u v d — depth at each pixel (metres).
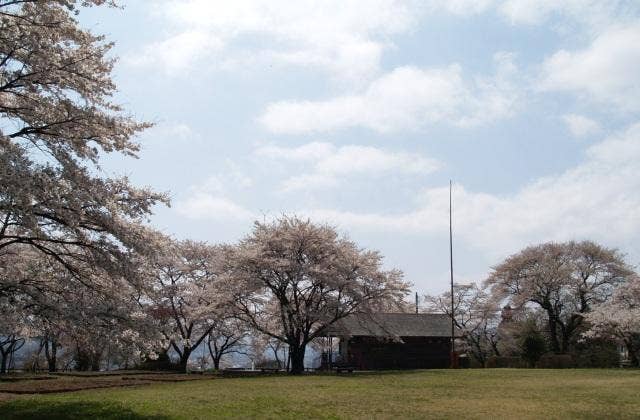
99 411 16.02
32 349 50.06
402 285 40.84
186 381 28.70
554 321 55.66
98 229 16.36
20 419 14.71
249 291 38.94
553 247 56.47
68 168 15.26
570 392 22.64
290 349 40.56
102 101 17.72
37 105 15.70
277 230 40.06
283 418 15.32
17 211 13.61
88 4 16.50
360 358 50.94
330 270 39.16
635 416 16.05
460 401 19.44
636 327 42.78
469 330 62.28
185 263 46.97
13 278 16.59
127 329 16.27
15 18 15.34
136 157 18.23
